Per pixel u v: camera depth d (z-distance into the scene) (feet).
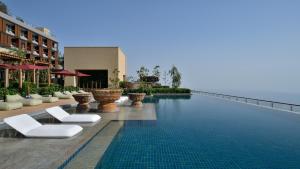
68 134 21.57
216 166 17.11
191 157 18.92
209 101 71.36
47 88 63.67
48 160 15.94
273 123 34.35
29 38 162.20
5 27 140.26
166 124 31.96
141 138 24.45
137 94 47.62
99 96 38.60
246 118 38.63
